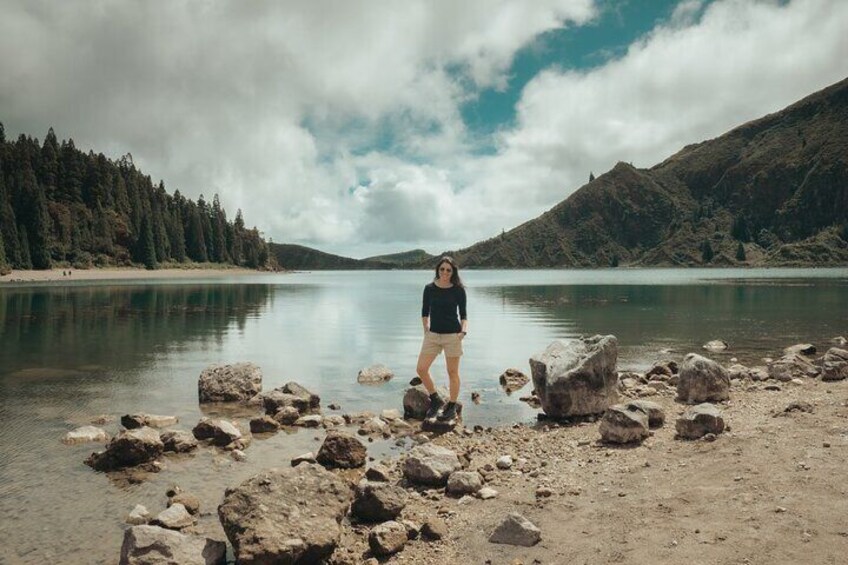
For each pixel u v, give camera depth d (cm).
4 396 1134
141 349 1831
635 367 1526
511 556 464
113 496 621
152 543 450
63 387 1225
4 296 4966
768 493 530
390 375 1404
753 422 827
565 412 994
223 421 873
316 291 6675
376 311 3569
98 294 5419
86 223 17338
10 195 14225
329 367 1543
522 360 1675
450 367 1012
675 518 500
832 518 462
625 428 789
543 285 8262
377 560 474
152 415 948
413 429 949
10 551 490
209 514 575
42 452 776
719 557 416
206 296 5303
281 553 446
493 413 1059
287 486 525
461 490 628
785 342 1969
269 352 1798
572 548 465
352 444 759
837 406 880
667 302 4159
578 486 626
